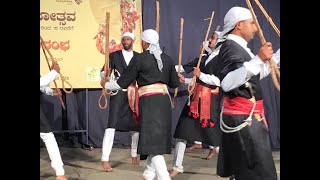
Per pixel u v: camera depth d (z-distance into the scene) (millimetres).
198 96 3814
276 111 5449
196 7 5500
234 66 2385
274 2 5477
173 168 3863
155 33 3271
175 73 3354
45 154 5027
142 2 5438
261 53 2268
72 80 5246
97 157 4883
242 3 5500
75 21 5266
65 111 5496
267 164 2369
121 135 5539
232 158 2469
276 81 2443
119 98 4207
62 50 5234
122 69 4352
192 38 5496
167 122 3201
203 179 3830
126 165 4461
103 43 5316
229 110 2475
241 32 2512
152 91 3186
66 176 3955
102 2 5328
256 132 2400
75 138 5543
